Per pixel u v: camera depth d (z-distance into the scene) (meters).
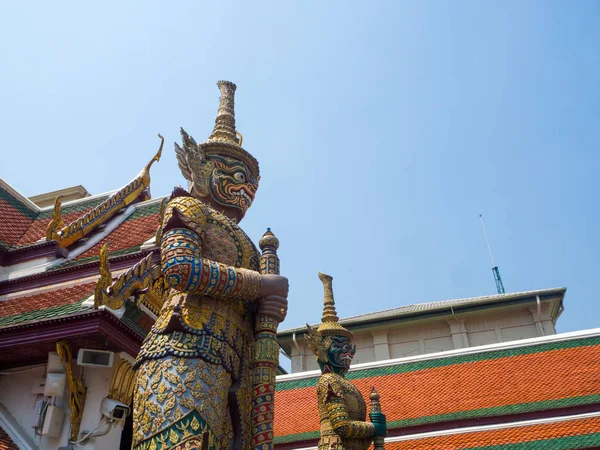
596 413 15.89
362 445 9.29
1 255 12.04
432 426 17.23
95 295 8.73
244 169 6.88
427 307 39.59
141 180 14.60
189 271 5.26
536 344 19.86
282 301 5.87
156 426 4.96
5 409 9.30
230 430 5.37
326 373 10.32
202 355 5.21
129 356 9.37
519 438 15.74
